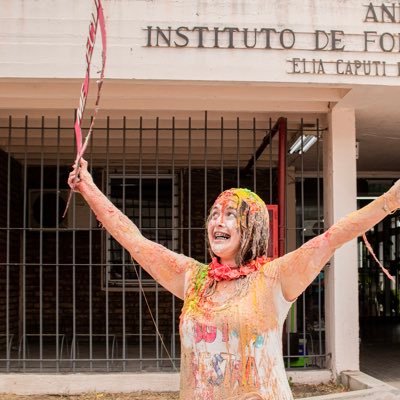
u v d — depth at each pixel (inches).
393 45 267.1
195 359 105.3
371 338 470.9
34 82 269.7
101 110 305.1
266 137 339.9
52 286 444.5
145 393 284.2
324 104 305.4
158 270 116.7
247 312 103.9
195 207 447.8
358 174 507.8
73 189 120.9
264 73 263.7
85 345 412.8
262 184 442.9
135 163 427.8
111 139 362.0
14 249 418.3
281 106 303.1
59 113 314.2
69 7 260.5
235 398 101.7
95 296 440.5
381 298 578.6
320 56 265.6
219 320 103.9
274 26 264.5
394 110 309.4
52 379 284.8
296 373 293.4
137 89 282.5
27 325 438.6
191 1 263.1
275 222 302.8
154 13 262.2
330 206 305.7
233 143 376.5
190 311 108.0
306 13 265.7
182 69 262.2
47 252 446.0
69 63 259.9
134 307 439.2
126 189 452.4
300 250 105.1
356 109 308.2
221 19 263.7
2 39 259.3
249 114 319.9
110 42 260.7
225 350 103.3
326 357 302.8
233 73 263.4
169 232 452.1
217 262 112.3
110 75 260.1
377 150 414.6
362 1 267.1
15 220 420.8
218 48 263.1
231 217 110.6
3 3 259.6
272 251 300.8
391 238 573.0
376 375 321.4
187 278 114.0
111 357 350.3
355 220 101.7
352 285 296.8
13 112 313.3
